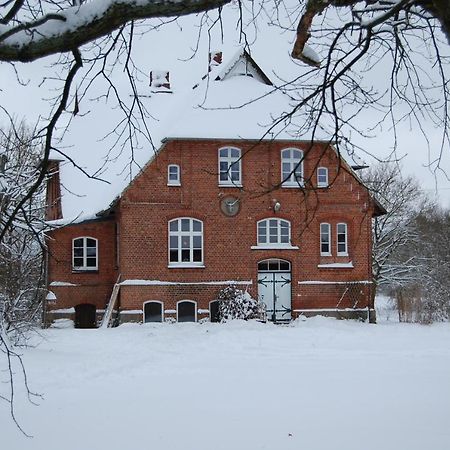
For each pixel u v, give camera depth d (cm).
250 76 3722
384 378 1623
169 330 2828
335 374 1697
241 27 827
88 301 3553
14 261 1873
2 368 1708
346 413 1242
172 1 554
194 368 1819
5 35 557
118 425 1169
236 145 3472
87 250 3588
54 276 3534
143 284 3372
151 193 3412
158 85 4347
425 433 1091
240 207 3478
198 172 3456
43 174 706
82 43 573
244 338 2542
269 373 1723
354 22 705
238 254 3469
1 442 1064
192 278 3425
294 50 701
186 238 3453
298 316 3466
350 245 3541
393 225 5175
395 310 5438
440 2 575
